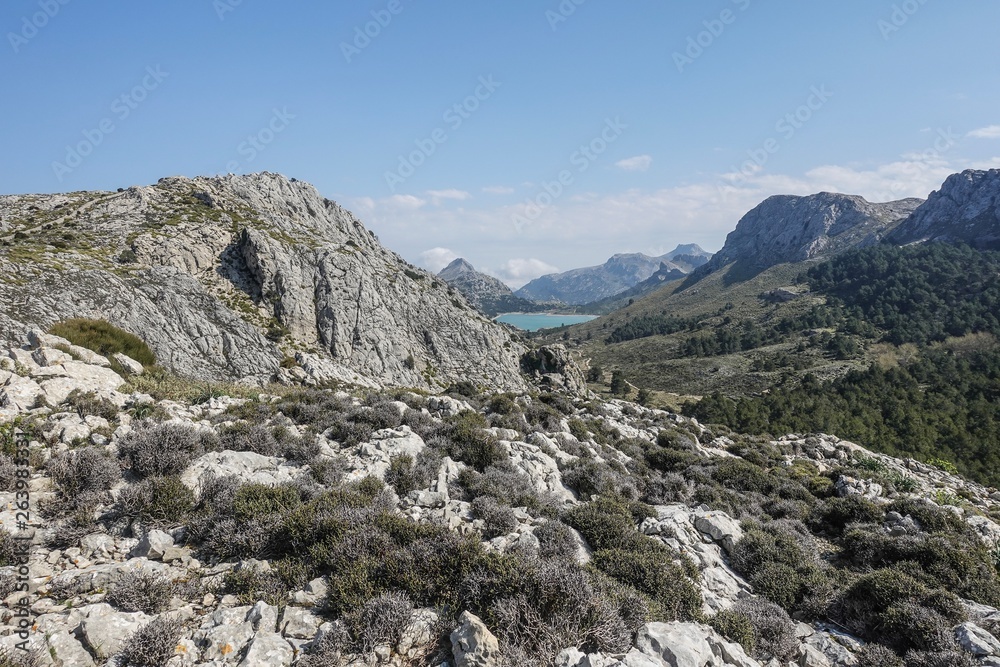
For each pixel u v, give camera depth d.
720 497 17.42
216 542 8.30
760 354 163.00
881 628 9.34
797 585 10.92
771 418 83.12
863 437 69.19
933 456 62.31
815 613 10.32
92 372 15.84
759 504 18.52
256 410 16.16
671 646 6.61
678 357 185.62
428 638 6.50
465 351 96.56
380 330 82.38
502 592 7.03
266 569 7.80
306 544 8.50
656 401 125.25
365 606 6.70
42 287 47.81
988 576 12.35
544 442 18.62
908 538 13.73
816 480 23.92
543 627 6.48
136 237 70.44
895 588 9.93
